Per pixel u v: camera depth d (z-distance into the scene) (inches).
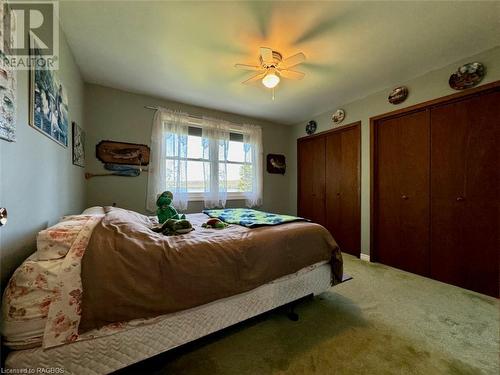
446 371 47.5
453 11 61.1
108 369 39.0
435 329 61.7
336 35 70.9
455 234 90.0
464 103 87.3
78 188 88.6
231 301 53.0
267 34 70.4
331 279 74.9
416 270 102.2
